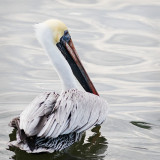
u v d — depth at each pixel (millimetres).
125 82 14898
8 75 15102
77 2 21609
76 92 11266
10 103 13320
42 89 14258
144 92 14273
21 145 10078
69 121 10508
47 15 19672
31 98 13656
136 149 11094
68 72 12531
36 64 15914
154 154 10836
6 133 11516
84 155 10766
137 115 12953
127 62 16188
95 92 13109
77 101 10969
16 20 19125
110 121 12633
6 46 16969
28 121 10016
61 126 10188
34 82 14727
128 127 12297
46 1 21688
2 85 14445
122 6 21078
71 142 10945
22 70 15477
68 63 13086
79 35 18078
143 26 18984
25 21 19000
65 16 19719
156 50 17047
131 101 13766
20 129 10070
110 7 20953
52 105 10477
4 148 10594
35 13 19922
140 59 16438
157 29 18625
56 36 12688
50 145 10266
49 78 15016
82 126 11031
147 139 11656
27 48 16922
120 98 13922
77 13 20125
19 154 10383
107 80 14992
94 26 18906
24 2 21438
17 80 14812
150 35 18188
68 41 12977
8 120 12273
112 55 16688
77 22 19172
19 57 16297
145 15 20000
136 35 18203
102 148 11141
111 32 18469
